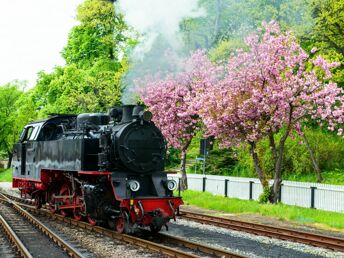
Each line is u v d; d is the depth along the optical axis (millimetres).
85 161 12438
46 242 10344
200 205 18719
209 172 29703
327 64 17438
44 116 35406
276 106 17281
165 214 10898
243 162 27484
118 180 11391
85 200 12016
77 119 14023
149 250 9500
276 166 17969
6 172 48500
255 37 18172
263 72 17500
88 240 10625
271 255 9359
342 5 22422
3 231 11516
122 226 11258
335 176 23000
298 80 17141
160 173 12227
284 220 14797
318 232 12570
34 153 16469
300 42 25344
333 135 25125
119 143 11703
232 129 18234
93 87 31922
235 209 16922
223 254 8914
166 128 23016
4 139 53406
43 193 16438
